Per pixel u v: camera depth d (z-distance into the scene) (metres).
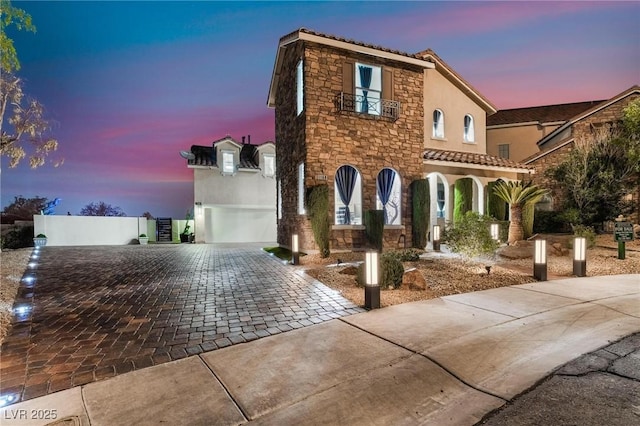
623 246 9.60
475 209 15.85
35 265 10.63
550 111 25.08
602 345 3.99
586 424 2.48
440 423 2.58
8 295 6.57
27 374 3.31
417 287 6.68
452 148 16.72
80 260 11.84
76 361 3.61
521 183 13.86
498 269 8.56
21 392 2.97
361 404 2.81
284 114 14.83
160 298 6.36
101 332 4.53
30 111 8.06
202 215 21.03
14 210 24.73
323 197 10.91
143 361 3.60
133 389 3.02
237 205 21.75
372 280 5.44
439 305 5.58
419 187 12.73
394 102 12.87
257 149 22.44
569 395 2.90
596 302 5.71
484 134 18.00
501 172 16.41
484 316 4.99
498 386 3.10
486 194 15.80
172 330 4.58
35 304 5.96
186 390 3.00
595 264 9.20
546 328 4.51
